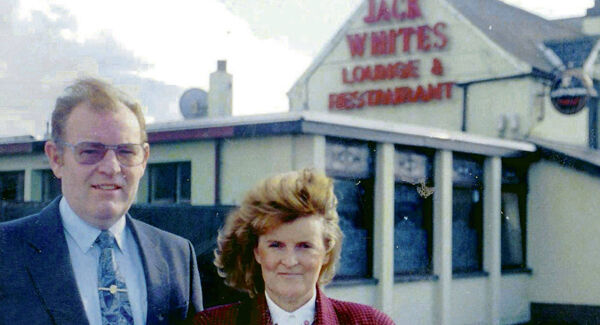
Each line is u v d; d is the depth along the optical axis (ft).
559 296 31.42
